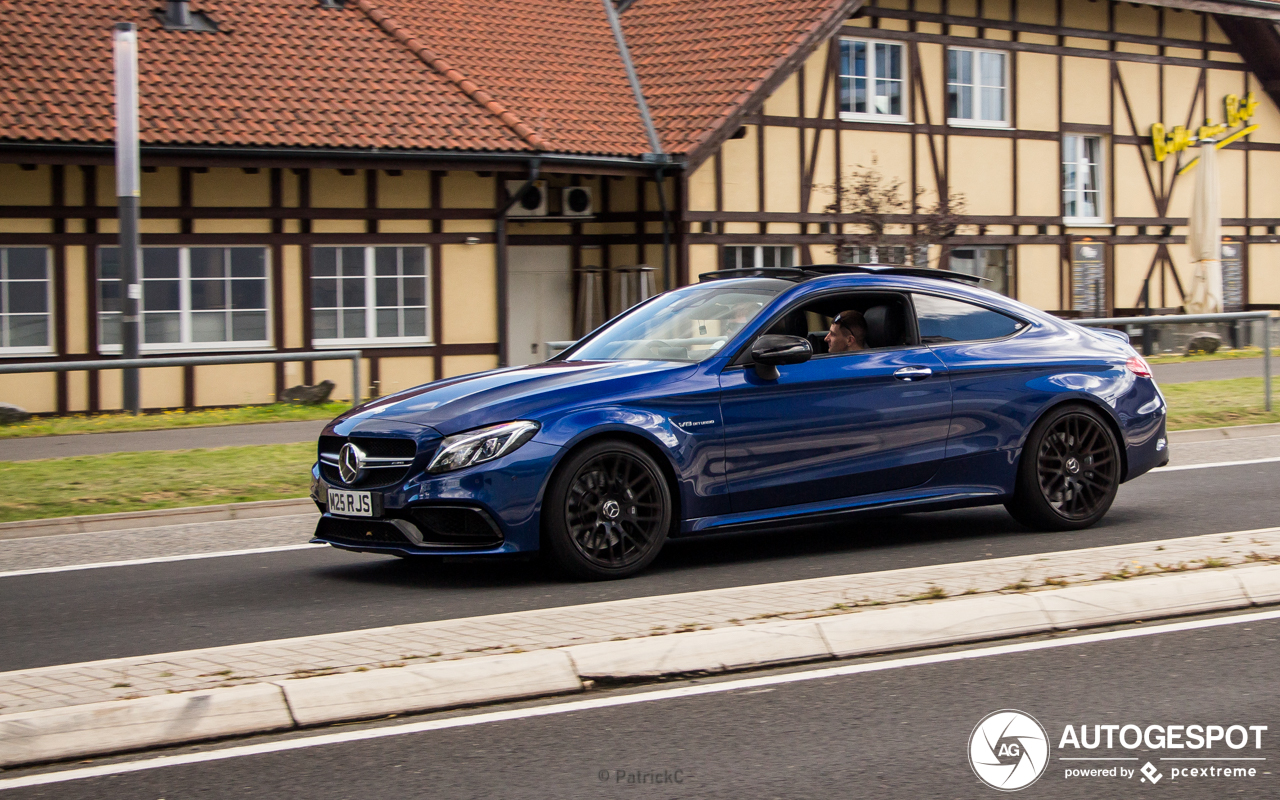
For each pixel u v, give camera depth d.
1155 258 28.44
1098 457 8.92
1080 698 5.39
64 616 7.25
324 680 5.32
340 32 21.84
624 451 7.65
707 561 8.26
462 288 21.61
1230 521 9.20
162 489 11.04
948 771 4.62
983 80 26.16
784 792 4.45
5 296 18.48
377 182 20.86
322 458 8.03
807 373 8.10
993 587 6.70
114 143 17.91
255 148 18.81
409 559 8.67
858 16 24.48
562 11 25.25
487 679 5.48
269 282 20.17
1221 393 16.11
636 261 23.52
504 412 7.49
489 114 21.23
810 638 5.99
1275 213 30.12
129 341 16.92
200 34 20.55
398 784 4.56
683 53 24.08
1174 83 28.52
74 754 4.89
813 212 24.08
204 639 6.64
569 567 7.55
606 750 4.86
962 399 8.48
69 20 19.75
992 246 26.28
